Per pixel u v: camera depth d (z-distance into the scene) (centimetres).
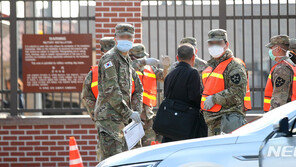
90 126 3359
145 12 4394
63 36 3409
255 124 1608
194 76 2262
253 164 1450
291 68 2408
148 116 2978
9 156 3381
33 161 3375
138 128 2283
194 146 1535
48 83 3416
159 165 1526
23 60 3416
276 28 3653
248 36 4134
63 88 3412
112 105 2266
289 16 3400
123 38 2312
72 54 3403
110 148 2292
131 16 3372
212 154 1494
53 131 3369
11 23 3447
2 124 3366
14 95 3450
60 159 3366
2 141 3384
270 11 3409
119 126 2298
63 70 3412
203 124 2298
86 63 3403
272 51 2534
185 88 2264
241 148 1483
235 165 1463
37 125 3372
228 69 2369
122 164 1580
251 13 3406
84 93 2655
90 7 3875
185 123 2225
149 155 1565
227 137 1535
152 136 3025
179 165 1506
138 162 1560
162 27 4534
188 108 2248
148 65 3027
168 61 3003
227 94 2328
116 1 3372
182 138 2230
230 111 2356
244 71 2370
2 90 3462
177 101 2262
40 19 3450
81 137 3359
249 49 4144
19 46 5978
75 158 2447
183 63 2316
